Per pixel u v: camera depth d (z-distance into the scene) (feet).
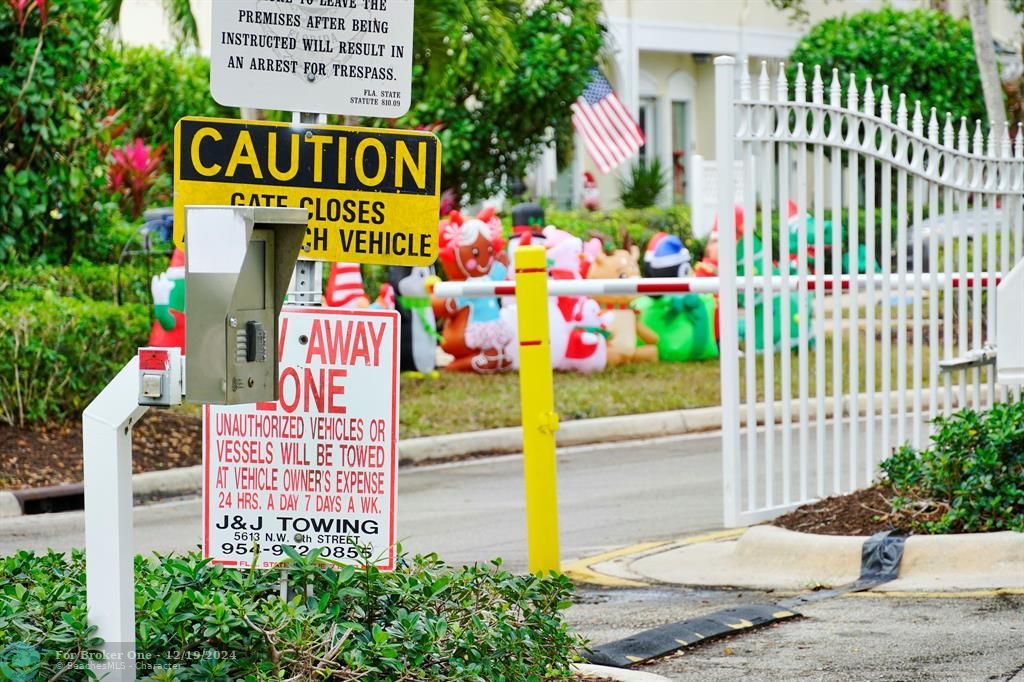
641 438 62.03
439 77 71.92
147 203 82.28
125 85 94.58
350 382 20.56
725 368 35.29
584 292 42.45
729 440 35.40
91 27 68.59
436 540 40.91
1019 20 144.87
